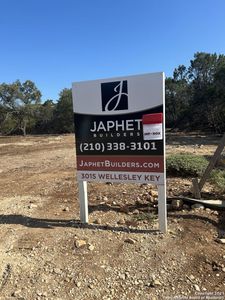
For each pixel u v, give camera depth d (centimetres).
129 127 413
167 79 5959
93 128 434
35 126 6775
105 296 295
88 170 443
